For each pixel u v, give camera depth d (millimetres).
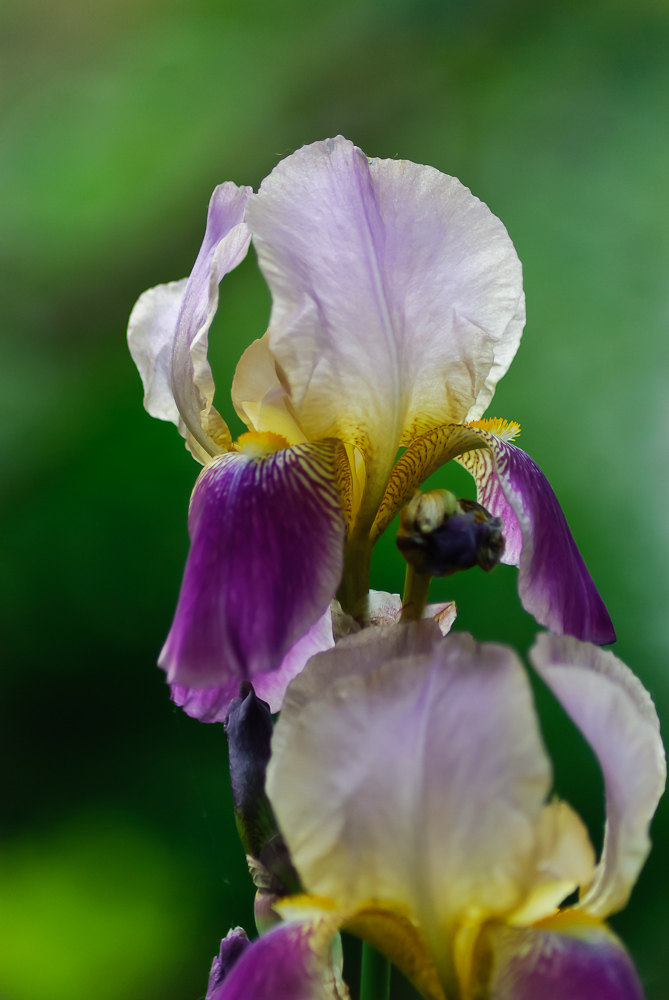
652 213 1714
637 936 1134
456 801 646
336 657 653
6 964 1152
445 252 696
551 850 649
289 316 682
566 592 696
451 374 701
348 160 690
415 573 687
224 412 1505
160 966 1162
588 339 1569
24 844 1244
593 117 1905
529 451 1465
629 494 1402
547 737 1181
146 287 1877
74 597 1312
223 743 1264
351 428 692
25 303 1825
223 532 675
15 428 1565
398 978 1135
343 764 647
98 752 1278
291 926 657
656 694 1272
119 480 1389
